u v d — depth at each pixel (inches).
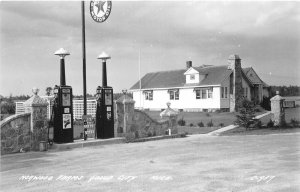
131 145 617.9
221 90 1583.4
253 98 1701.5
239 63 1610.5
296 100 1657.2
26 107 561.0
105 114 647.1
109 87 652.7
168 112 764.6
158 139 708.7
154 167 408.2
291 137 713.6
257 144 605.9
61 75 593.6
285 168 389.7
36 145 554.3
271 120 956.0
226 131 845.8
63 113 589.0
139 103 1934.1
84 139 629.0
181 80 1779.0
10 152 525.7
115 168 405.4
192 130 906.7
